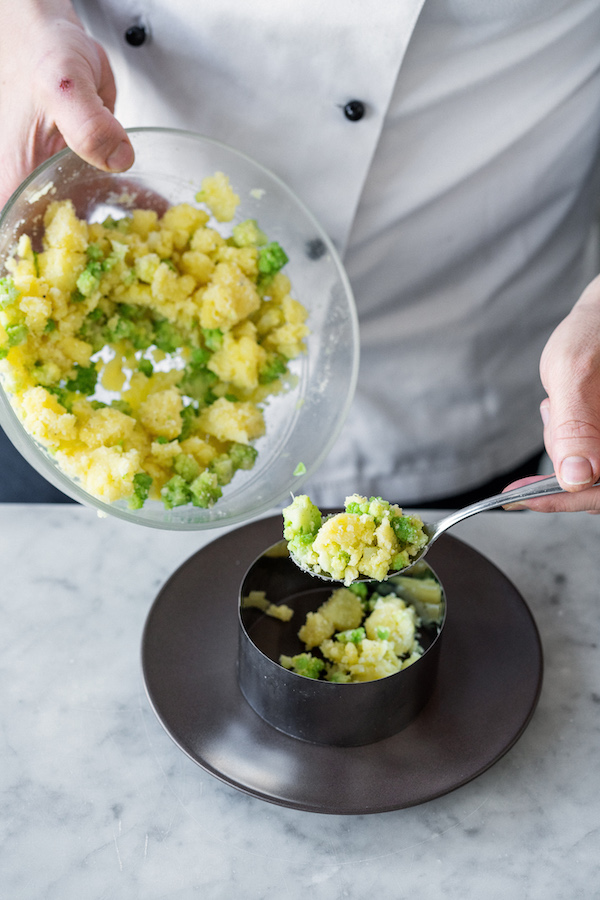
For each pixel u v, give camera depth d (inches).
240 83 28.7
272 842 22.6
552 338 25.6
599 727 24.6
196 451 26.9
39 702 24.9
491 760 23.2
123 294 26.8
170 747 24.2
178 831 22.7
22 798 23.1
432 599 25.2
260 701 23.9
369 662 25.0
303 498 24.5
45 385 25.3
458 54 28.6
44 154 26.5
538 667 24.9
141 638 25.9
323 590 26.7
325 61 27.9
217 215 28.2
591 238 35.9
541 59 29.5
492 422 35.2
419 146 29.9
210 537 29.0
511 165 31.0
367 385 33.5
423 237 31.6
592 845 22.6
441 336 33.4
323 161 29.7
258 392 28.5
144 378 27.4
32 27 25.9
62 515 29.4
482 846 22.6
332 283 28.2
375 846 22.6
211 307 27.0
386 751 23.5
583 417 23.8
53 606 26.9
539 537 29.0
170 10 27.8
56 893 21.7
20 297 24.9
